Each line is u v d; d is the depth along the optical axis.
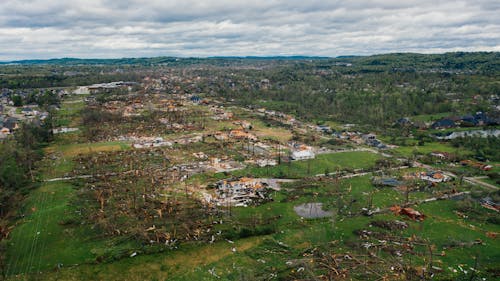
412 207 77.00
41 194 80.25
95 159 106.19
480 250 59.16
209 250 59.00
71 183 87.12
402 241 61.78
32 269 52.94
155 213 71.19
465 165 107.69
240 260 56.03
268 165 105.25
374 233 64.62
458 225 68.50
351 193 85.00
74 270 52.81
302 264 54.62
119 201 76.75
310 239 62.78
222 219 69.88
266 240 62.28
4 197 74.19
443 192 85.31
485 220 70.50
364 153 121.31
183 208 74.00
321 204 78.75
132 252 57.69
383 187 89.06
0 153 93.62
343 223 69.19
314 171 101.38
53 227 65.31
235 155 114.50
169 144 125.75
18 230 64.25
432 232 65.38
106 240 60.97
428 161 110.81
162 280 51.31
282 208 76.44
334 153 120.75
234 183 87.00
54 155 111.00
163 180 90.62
